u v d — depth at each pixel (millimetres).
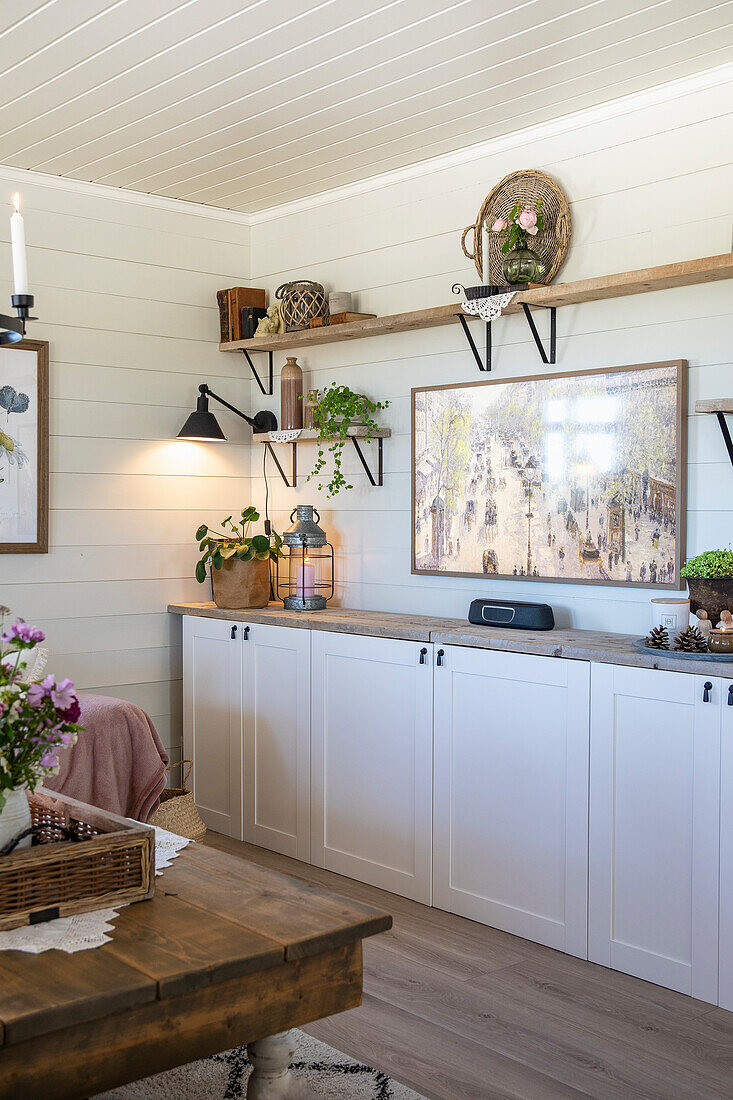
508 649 3277
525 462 3754
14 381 4164
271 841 4152
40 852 1821
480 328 3920
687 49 3111
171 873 2123
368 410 4281
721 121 3256
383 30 2992
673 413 3330
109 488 4473
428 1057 2572
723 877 2783
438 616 4098
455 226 4043
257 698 4184
